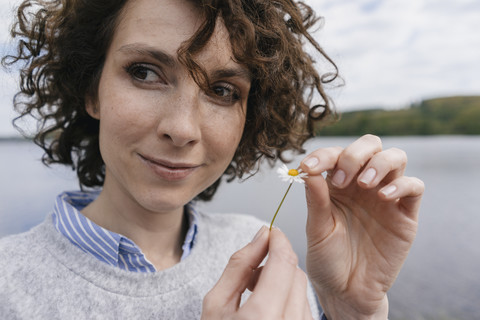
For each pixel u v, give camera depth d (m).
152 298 0.31
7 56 0.42
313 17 0.47
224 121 0.30
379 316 0.33
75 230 0.31
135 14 0.28
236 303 0.24
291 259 0.25
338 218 0.32
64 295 0.29
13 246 0.30
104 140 0.30
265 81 0.35
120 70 0.28
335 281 0.32
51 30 0.38
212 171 0.32
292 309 0.23
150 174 0.29
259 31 0.34
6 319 0.27
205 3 0.27
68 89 0.38
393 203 0.31
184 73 0.28
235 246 0.40
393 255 0.31
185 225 0.39
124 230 0.33
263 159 0.51
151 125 0.28
